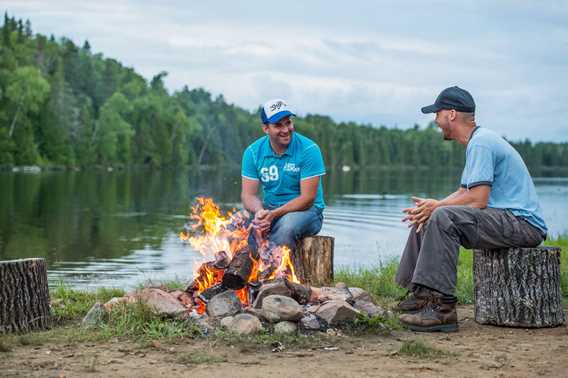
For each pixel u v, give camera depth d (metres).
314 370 4.32
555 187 56.97
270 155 7.19
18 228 20.22
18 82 79.94
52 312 6.04
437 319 5.53
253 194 7.29
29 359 4.54
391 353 4.75
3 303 5.34
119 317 5.43
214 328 5.28
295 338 5.04
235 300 5.67
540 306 5.69
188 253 15.30
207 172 95.06
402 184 57.16
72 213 25.41
